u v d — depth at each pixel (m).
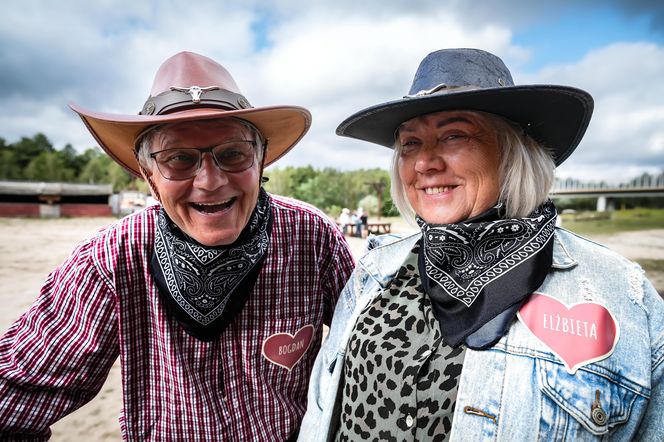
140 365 1.54
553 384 0.96
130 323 1.49
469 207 1.17
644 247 14.47
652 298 1.00
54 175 89.56
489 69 1.15
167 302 1.43
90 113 1.28
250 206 1.40
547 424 0.95
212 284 1.41
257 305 1.60
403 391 1.13
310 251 1.72
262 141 1.53
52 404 1.47
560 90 1.00
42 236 19.14
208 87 1.30
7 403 1.39
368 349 1.26
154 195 1.41
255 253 1.47
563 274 1.07
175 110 1.27
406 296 1.30
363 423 1.22
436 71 1.15
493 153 1.15
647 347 0.94
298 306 1.69
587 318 0.99
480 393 1.02
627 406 0.93
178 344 1.50
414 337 1.20
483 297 1.07
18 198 33.38
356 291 1.57
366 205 39.03
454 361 1.09
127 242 1.47
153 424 1.55
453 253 1.13
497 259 1.08
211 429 1.52
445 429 1.06
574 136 1.19
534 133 1.19
